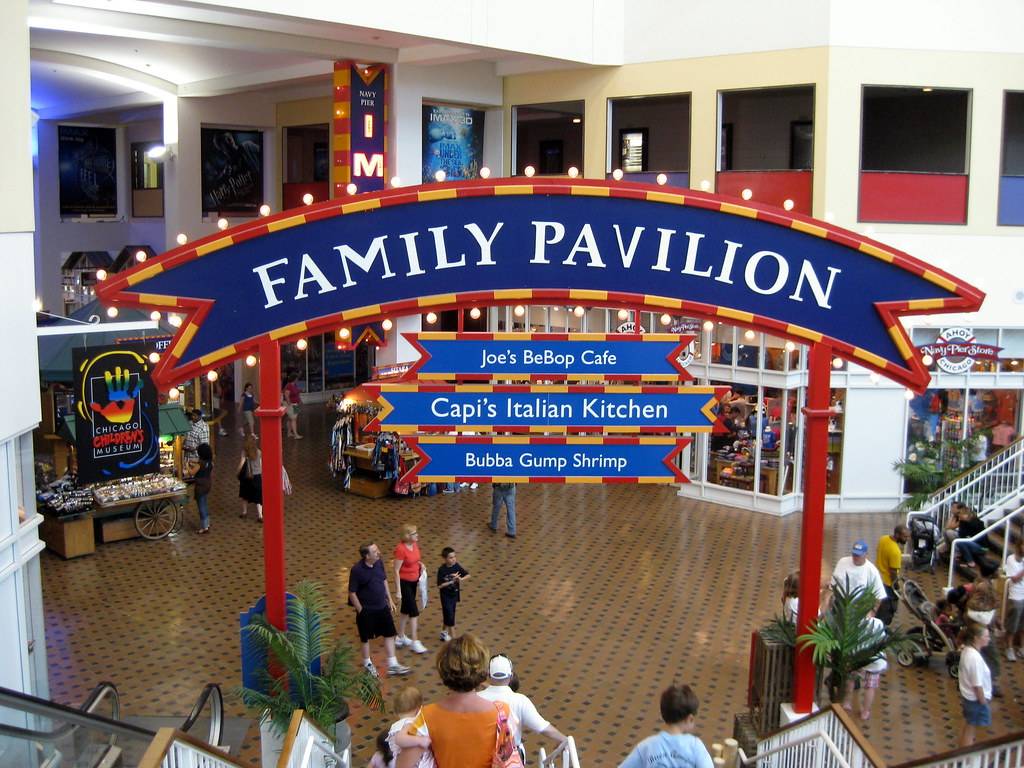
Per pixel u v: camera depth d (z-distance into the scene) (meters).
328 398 30.53
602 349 9.38
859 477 20.36
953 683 12.91
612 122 22.39
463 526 18.98
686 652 13.42
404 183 21.69
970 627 11.09
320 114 25.98
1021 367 20.11
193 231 26.25
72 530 16.95
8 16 9.55
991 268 19.97
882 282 9.57
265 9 15.93
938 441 20.30
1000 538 16.66
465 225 9.25
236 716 11.67
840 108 19.53
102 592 15.42
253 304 9.16
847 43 19.41
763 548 17.83
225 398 29.95
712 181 20.91
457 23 18.66
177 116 25.66
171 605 14.90
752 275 9.48
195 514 19.58
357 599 12.55
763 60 20.11
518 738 6.45
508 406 9.34
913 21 19.47
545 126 26.69
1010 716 11.95
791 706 10.36
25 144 9.91
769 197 20.34
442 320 25.16
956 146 22.39
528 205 9.28
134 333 19.98
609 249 9.36
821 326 9.64
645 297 9.41
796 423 20.08
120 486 17.91
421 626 14.30
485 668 5.61
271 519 9.70
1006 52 19.66
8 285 9.63
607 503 20.78
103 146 30.83
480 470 9.37
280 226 9.06
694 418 9.39
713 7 20.52
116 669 12.76
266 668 10.02
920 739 11.39
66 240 30.33
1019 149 21.89
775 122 24.23
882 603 13.50
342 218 9.15
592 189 9.21
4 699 6.17
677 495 21.42
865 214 19.83
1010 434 20.34
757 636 10.83
